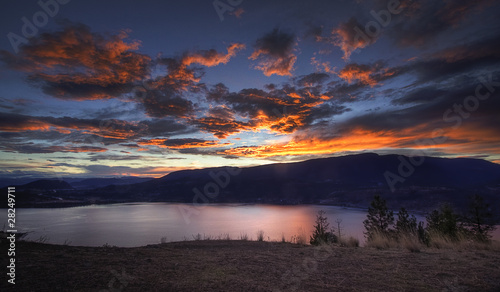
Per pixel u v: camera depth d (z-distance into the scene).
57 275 3.70
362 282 3.65
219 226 101.62
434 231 8.49
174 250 6.61
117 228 95.56
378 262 4.96
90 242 59.78
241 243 8.77
